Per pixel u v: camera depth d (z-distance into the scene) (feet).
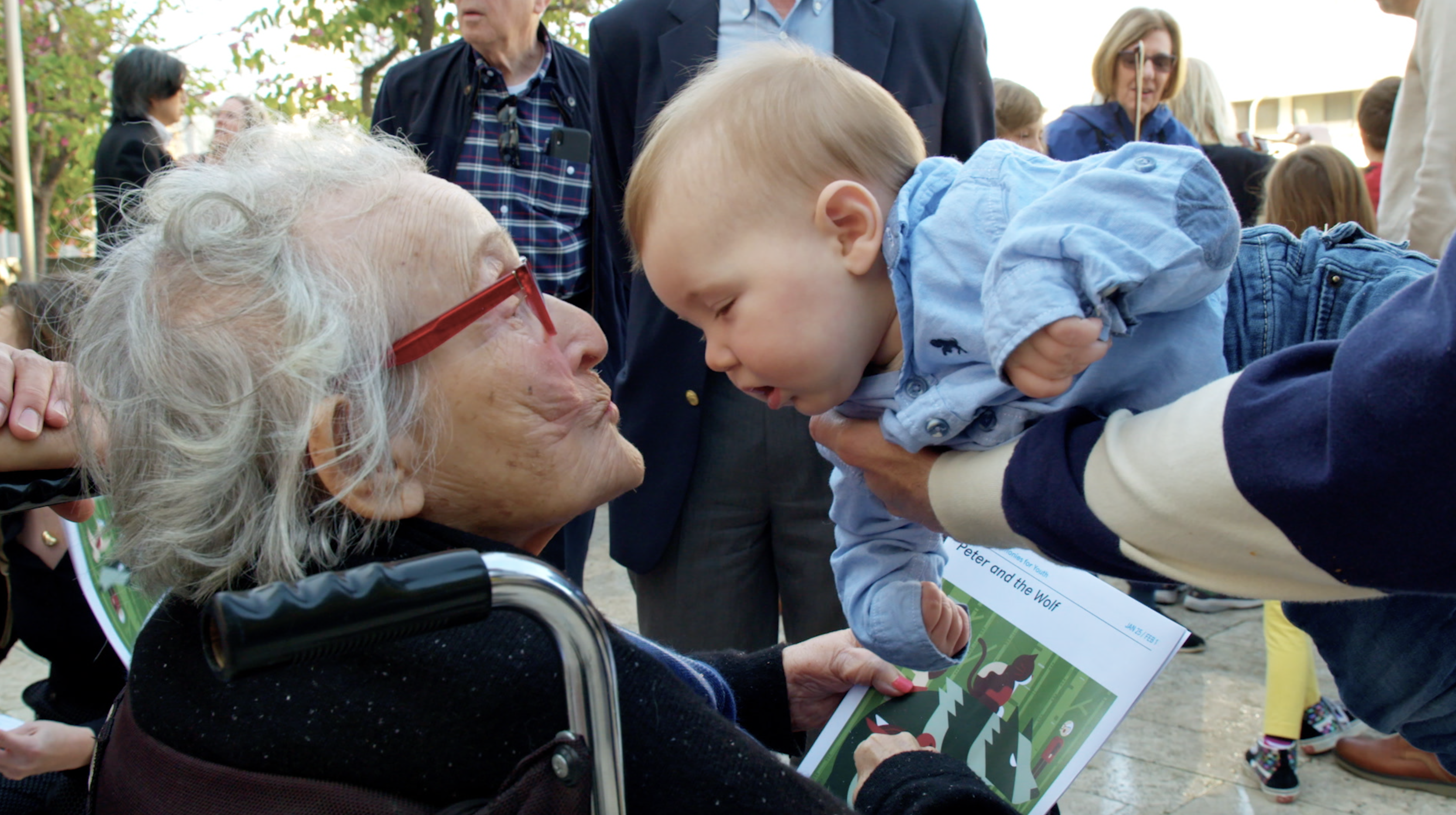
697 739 2.89
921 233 3.54
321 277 3.07
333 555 3.10
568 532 9.25
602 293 9.97
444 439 3.29
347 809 2.66
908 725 4.60
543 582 2.38
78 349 3.24
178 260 3.07
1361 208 9.90
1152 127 12.97
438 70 9.95
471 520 3.48
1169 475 2.69
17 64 20.06
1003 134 13.12
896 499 3.90
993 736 4.47
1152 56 12.66
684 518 7.22
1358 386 2.32
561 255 9.75
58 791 5.94
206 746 2.75
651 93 7.39
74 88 24.82
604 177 7.99
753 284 3.71
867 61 7.17
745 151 3.71
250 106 3.97
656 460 7.13
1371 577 2.45
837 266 3.69
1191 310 3.34
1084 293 2.99
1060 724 4.39
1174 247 2.99
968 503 3.39
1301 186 9.98
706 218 3.76
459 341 3.26
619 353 10.16
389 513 3.12
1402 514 2.31
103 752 3.14
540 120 9.85
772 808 2.85
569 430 3.52
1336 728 8.89
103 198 3.76
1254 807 8.08
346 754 2.70
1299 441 2.47
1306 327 3.59
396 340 3.17
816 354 3.73
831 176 3.68
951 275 3.42
